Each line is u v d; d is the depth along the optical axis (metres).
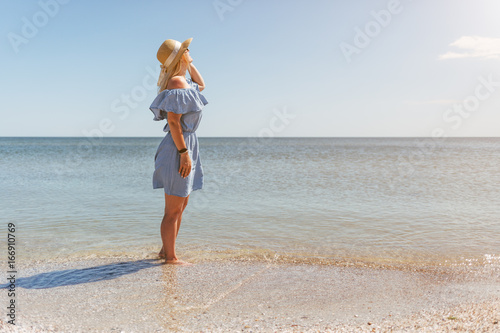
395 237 5.44
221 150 54.38
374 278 3.65
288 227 6.08
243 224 6.29
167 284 3.42
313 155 36.66
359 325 2.56
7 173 16.83
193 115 3.81
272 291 3.26
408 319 2.67
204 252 4.61
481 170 17.97
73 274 3.70
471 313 2.74
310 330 2.47
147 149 58.62
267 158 30.75
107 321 2.62
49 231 5.73
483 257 4.45
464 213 7.31
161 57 3.82
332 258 4.37
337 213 7.30
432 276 3.72
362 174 16.06
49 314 2.71
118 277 3.60
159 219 6.65
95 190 10.72
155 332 2.45
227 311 2.81
